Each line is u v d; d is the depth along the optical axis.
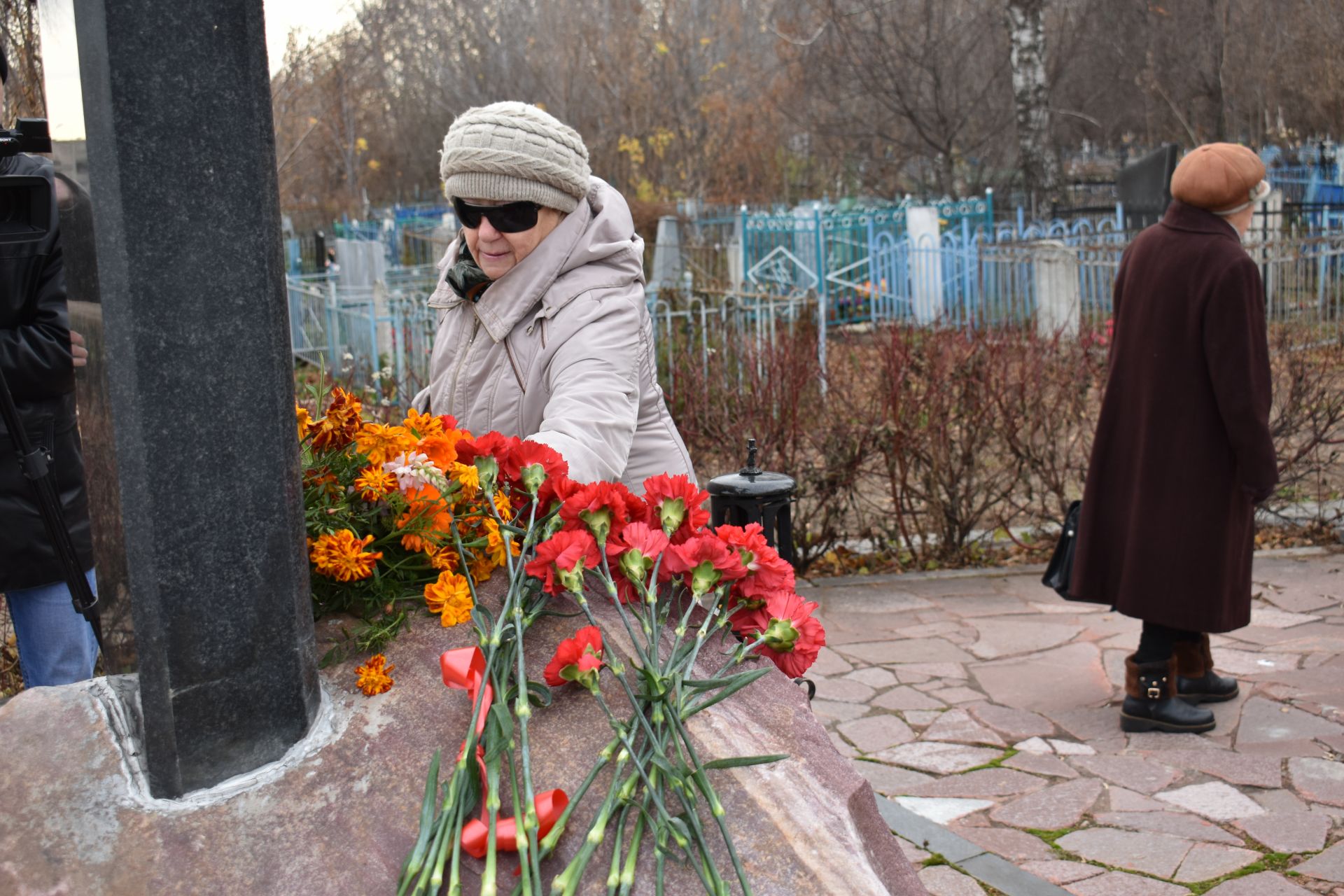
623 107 21.66
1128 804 3.35
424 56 25.72
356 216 24.77
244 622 1.29
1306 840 3.09
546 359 2.04
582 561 1.43
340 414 1.65
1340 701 3.97
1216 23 18.27
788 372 6.23
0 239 1.80
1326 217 14.70
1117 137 22.52
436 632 1.50
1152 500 3.64
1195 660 3.96
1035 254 10.70
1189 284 3.49
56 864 1.20
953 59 18.83
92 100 1.17
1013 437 5.93
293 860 1.22
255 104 1.25
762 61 22.30
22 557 2.49
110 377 1.21
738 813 1.24
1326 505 6.30
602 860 1.20
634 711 1.35
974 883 2.95
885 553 6.05
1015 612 5.15
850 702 4.21
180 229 1.21
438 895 1.14
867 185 21.09
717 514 3.23
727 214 18.89
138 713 1.29
